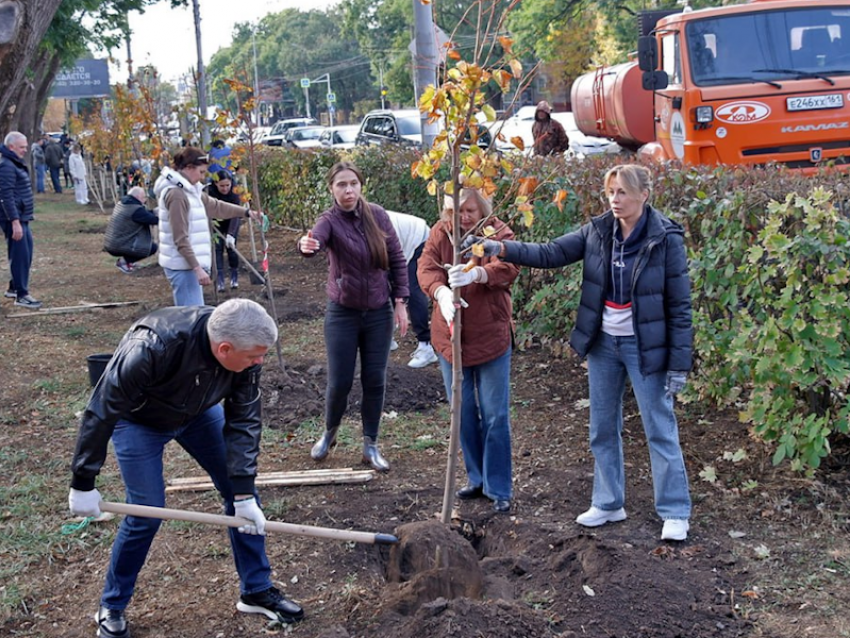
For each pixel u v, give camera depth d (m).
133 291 12.52
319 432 6.61
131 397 3.56
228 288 12.12
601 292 4.69
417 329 8.16
